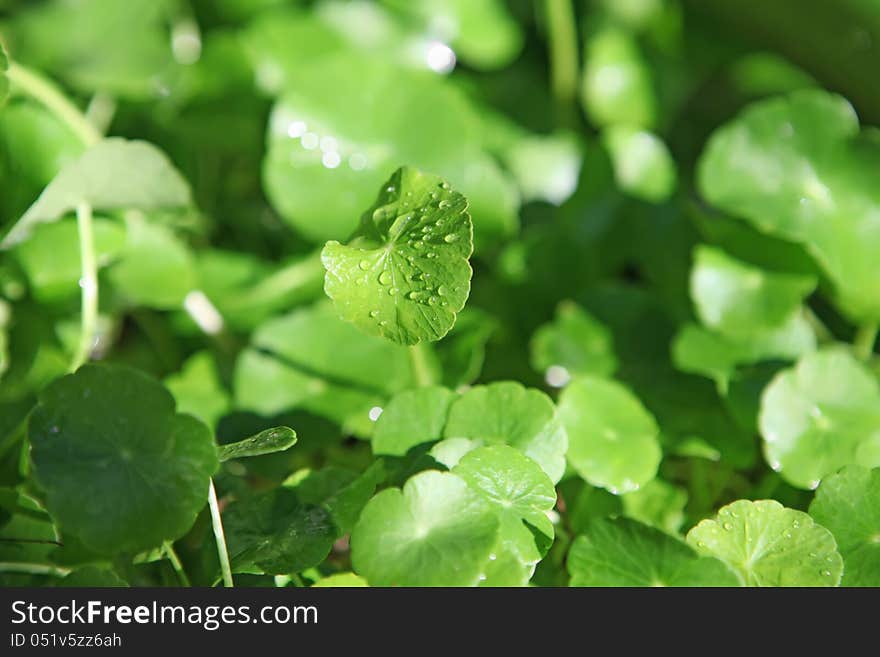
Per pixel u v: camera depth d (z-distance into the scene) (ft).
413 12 1.94
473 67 2.01
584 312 1.72
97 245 1.63
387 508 1.39
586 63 2.06
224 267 1.77
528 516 1.41
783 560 1.42
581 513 1.52
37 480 1.38
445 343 1.68
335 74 1.73
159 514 1.39
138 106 1.82
